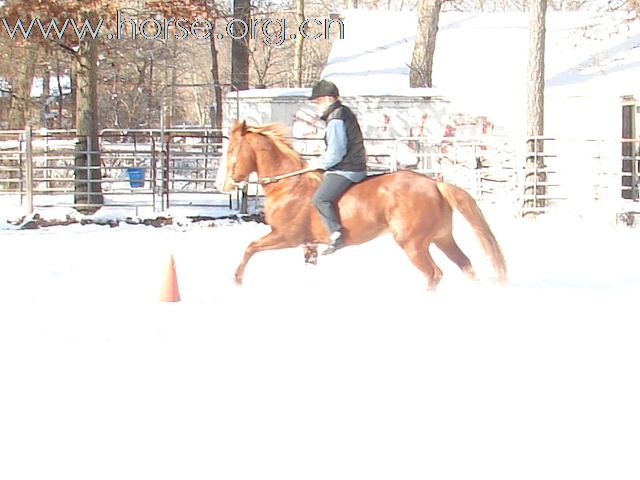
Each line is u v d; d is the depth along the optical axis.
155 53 47.88
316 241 11.62
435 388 7.03
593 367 7.66
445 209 11.12
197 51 65.56
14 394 6.90
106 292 11.59
